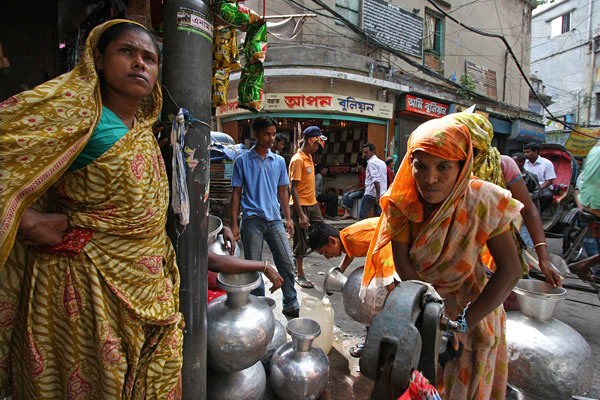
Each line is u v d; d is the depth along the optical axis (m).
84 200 1.03
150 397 1.16
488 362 1.41
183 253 1.39
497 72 12.59
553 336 1.72
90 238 1.04
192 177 1.37
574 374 1.66
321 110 8.30
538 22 21.97
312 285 3.95
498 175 1.99
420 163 1.17
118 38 1.06
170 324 1.21
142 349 1.18
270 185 3.05
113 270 1.07
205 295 1.47
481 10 11.91
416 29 10.09
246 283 1.77
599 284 3.04
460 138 1.13
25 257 1.09
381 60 9.41
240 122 9.16
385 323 0.85
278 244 3.05
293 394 1.77
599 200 3.03
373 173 5.70
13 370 1.13
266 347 1.70
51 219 0.99
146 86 1.12
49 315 1.04
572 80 20.30
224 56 1.66
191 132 1.35
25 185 0.92
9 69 2.78
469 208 1.23
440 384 1.49
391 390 0.86
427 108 9.88
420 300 0.94
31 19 2.86
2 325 1.10
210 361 1.65
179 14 1.31
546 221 7.27
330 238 2.51
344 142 10.33
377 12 9.34
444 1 10.80
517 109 12.59
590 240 3.43
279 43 8.33
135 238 1.10
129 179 1.05
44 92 0.95
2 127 0.90
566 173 8.80
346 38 8.99
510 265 1.25
